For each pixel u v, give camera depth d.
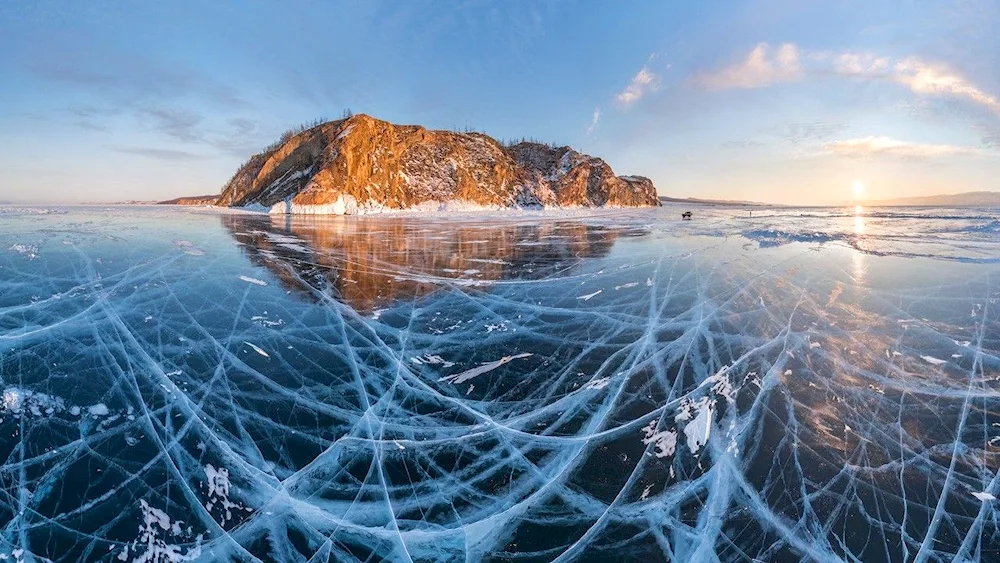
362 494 3.62
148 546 3.09
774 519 3.36
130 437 4.18
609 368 5.83
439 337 6.89
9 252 11.54
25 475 3.65
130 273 9.91
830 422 4.54
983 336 6.72
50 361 5.55
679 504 3.51
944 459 4.00
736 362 5.92
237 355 6.00
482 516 3.41
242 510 3.43
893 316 7.64
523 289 9.83
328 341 6.62
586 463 3.99
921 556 3.07
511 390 5.28
